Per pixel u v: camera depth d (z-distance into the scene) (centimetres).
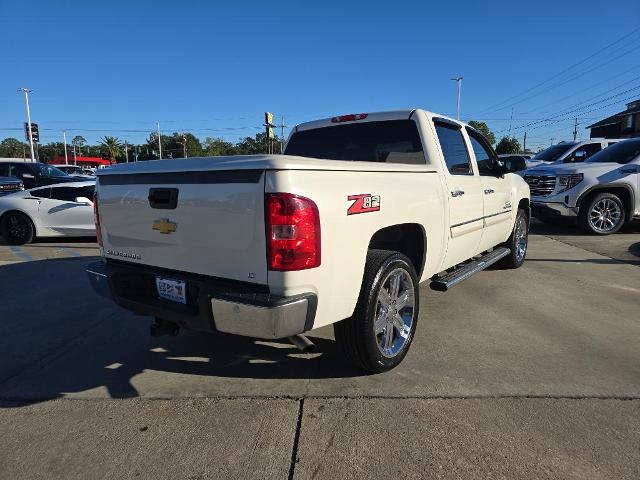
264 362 366
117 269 339
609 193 940
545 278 606
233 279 276
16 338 427
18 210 938
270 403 304
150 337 425
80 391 326
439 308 487
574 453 248
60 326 457
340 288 286
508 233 605
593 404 295
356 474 236
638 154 945
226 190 270
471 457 246
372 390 317
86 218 937
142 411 298
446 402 300
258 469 241
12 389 330
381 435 266
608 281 589
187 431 275
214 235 279
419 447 255
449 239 421
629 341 395
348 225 286
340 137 472
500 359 362
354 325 313
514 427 271
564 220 1067
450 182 417
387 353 338
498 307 488
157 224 309
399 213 334
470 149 488
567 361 357
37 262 764
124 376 348
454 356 368
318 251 265
